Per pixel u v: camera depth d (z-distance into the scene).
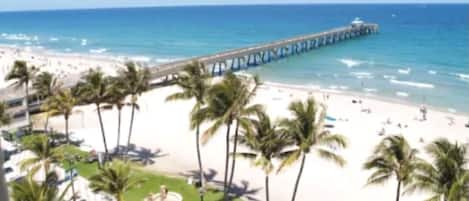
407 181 24.03
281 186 36.50
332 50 123.69
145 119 54.81
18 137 44.47
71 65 98.44
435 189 22.50
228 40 157.38
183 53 126.56
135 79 39.78
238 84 29.41
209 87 32.53
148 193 33.84
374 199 34.47
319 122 26.09
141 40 162.00
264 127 27.02
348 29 149.25
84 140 46.34
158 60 112.88
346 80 81.62
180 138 48.19
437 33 159.38
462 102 65.50
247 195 34.69
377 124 54.19
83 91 40.47
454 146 23.50
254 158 27.45
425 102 65.75
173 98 34.22
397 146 24.11
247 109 28.61
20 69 47.91
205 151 44.31
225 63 91.88
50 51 136.25
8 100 46.81
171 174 38.28
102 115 55.91
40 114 51.25
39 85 46.22
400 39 144.25
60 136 46.78
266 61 105.12
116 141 46.66
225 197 31.84
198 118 29.95
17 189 18.91
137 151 44.28
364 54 113.38
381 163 24.58
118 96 39.28
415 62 98.38
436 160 22.77
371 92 72.00
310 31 188.38
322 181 37.53
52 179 23.81
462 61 98.19
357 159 42.06
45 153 27.77
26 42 168.25
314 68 94.69
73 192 29.53
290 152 26.38
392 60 102.00
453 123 55.06
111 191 23.81
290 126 25.64
